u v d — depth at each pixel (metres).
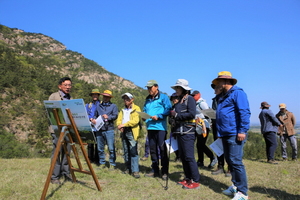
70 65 174.88
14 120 53.16
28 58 119.12
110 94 6.37
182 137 4.40
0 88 67.56
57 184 4.46
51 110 4.05
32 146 43.03
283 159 9.30
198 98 6.09
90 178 5.07
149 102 5.29
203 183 4.81
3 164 6.52
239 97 3.67
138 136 5.39
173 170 6.11
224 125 3.79
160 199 3.84
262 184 4.80
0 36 168.00
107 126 6.25
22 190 4.11
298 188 4.54
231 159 3.75
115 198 3.84
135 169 5.27
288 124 9.14
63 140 3.95
